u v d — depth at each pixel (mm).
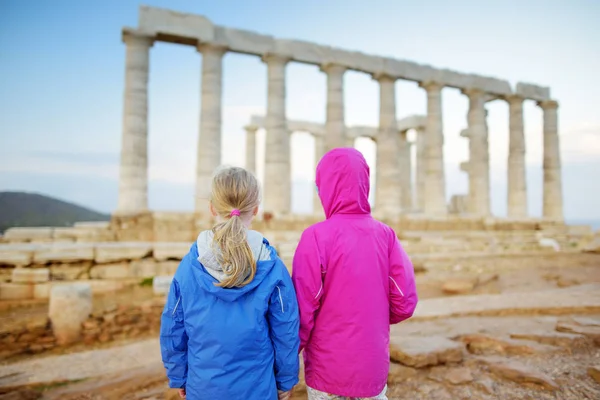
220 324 2137
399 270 2590
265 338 2250
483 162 26188
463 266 15555
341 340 2418
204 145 19219
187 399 2180
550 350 5160
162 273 12500
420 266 14898
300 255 2484
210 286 2127
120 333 8367
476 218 23969
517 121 28266
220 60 19922
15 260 11148
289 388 2375
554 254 18594
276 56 21109
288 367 2320
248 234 2359
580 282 12164
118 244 12641
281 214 19547
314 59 22047
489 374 4566
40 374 5484
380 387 2445
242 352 2141
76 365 5859
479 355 5234
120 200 17531
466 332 6062
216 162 19328
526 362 4883
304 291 2422
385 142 23891
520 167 27750
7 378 5348
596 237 24625
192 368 2170
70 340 7988
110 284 11789
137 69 18172
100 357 6238
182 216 16938
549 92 29453
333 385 2426
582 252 19547
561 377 4359
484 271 14883
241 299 2201
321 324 2498
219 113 19656
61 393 4859
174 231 16562
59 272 11594
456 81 26062
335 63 22422
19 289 10695
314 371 2520
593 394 3971
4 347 7438
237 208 2363
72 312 8094
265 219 18406
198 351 2158
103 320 8375
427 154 25141
